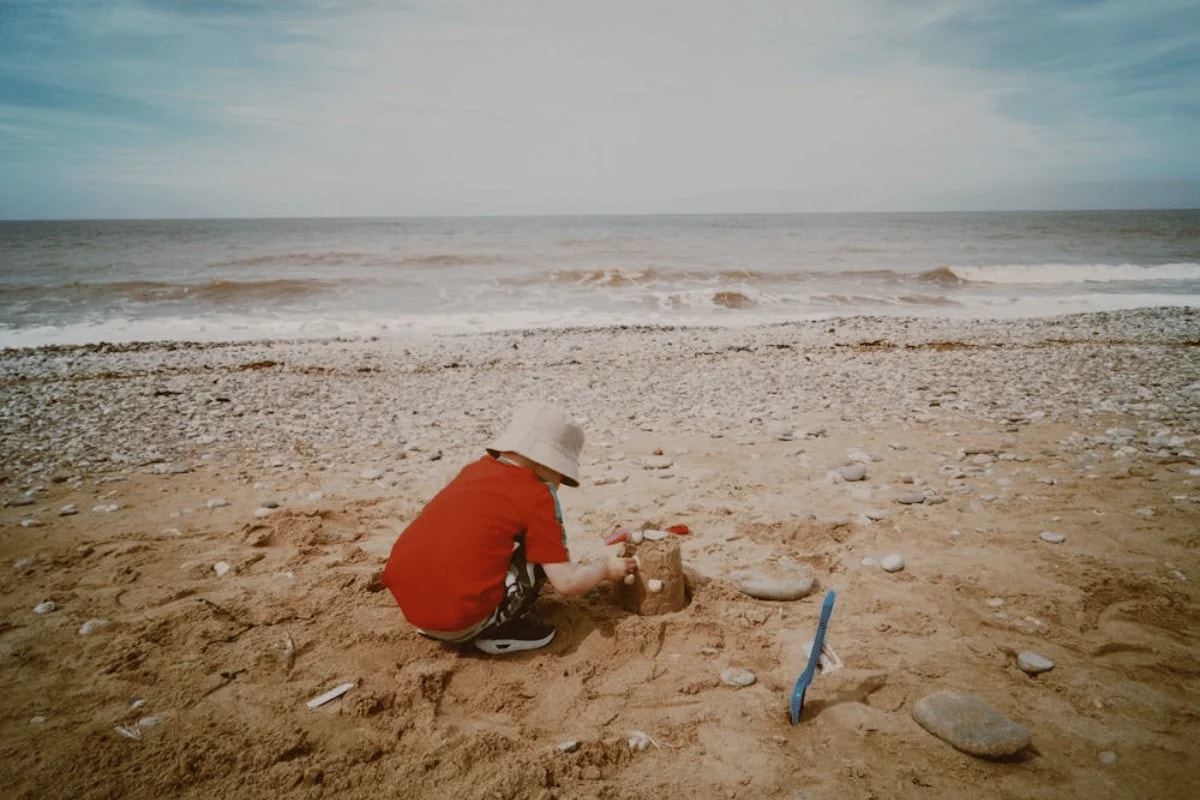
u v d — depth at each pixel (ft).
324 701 9.41
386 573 10.51
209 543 15.10
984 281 92.43
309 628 11.40
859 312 68.64
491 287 84.28
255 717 9.05
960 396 30.37
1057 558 13.87
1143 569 13.21
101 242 162.50
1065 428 24.57
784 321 62.44
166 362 42.19
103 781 7.78
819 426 25.80
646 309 71.00
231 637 11.05
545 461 10.18
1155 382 32.01
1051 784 8.04
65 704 9.27
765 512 17.02
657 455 22.07
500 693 9.74
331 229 272.92
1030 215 525.34
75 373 38.37
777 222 382.22
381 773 8.09
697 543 15.19
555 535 10.26
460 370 39.96
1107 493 17.52
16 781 7.73
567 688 9.95
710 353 44.62
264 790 7.75
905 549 14.69
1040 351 42.34
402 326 60.29
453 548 9.92
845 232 208.23
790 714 9.37
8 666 10.21
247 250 133.08
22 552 14.74
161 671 10.08
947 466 20.38
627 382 35.68
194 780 7.88
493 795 7.74
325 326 59.52
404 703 9.46
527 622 10.87
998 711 9.19
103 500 18.33
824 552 14.56
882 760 8.50
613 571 11.34
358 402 31.35
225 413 28.94
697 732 9.07
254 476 20.54
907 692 9.86
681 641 11.19
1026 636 11.22
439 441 24.67
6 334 54.90
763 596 12.55
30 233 235.81
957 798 7.85
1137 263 106.22
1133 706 9.39
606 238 176.14
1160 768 8.21
